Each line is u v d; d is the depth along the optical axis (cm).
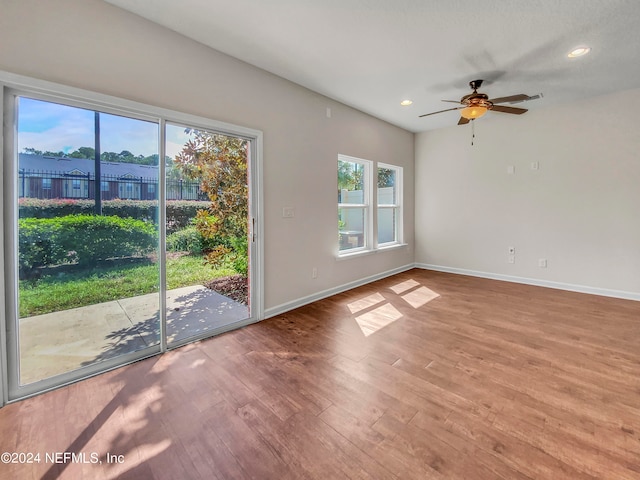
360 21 231
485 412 174
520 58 287
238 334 285
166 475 135
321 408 179
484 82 340
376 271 491
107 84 216
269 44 264
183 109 254
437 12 220
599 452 144
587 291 408
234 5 214
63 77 198
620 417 168
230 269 299
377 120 475
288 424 166
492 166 483
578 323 305
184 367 226
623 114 373
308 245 371
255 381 207
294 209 351
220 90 278
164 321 252
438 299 388
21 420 170
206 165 278
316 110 373
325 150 388
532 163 444
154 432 161
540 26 237
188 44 256
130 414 175
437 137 544
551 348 252
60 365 208
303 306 364
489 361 231
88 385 204
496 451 145
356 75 324
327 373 216
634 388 194
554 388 196
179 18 230
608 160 385
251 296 316
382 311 345
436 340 269
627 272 380
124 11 222
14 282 190
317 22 233
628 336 273
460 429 160
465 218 518
